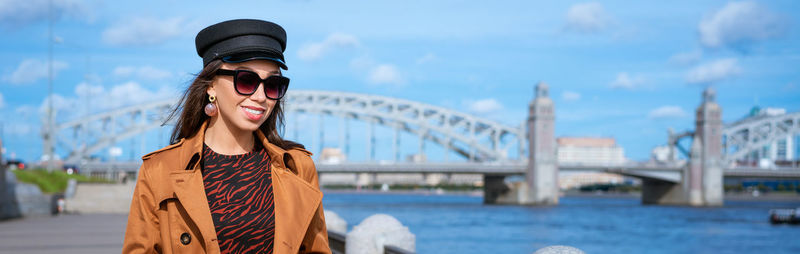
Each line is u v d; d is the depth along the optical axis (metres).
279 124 2.39
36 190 25.77
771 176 129.62
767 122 144.25
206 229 1.91
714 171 127.81
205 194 1.97
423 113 128.12
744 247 49.56
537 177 123.06
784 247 49.72
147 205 1.99
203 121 2.12
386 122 126.12
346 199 175.75
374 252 7.43
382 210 93.50
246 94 1.98
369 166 108.94
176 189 1.93
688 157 130.38
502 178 129.12
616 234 58.75
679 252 45.84
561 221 75.69
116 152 111.00
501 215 86.44
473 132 130.50
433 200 176.38
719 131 129.12
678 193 131.00
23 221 21.81
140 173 2.02
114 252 12.02
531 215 88.44
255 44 2.00
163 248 1.96
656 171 129.25
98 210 29.59
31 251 12.13
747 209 115.38
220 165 2.07
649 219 82.25
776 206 133.88
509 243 47.66
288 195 2.06
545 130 124.19
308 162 2.23
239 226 1.97
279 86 2.06
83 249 12.53
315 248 2.15
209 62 2.02
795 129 144.50
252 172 2.09
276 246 1.98
